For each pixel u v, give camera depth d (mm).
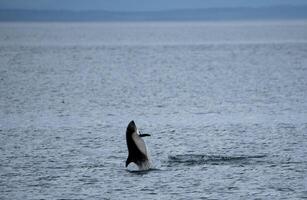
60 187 73188
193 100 153500
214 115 128750
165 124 117875
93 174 78812
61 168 82250
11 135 107188
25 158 88562
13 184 74750
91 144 98562
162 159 87000
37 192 71438
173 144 97938
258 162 84375
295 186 72750
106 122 120938
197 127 114062
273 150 92375
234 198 68500
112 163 84688
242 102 148625
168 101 152000
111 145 97625
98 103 148750
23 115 130500
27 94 167125
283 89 174375
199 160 85812
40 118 126312
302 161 84938
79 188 72750
